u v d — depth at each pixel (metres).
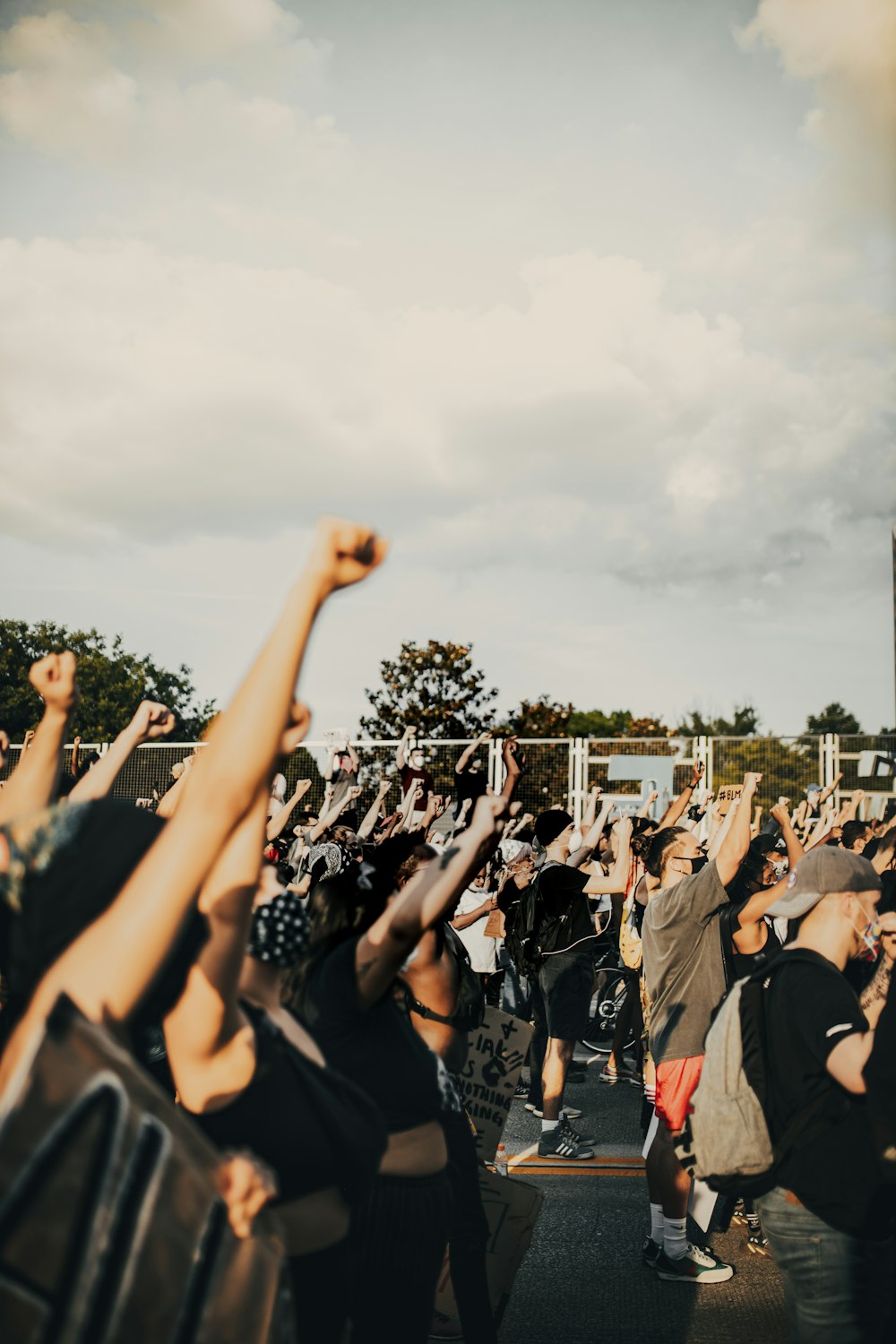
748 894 5.74
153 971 1.47
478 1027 4.34
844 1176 2.70
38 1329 1.18
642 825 8.05
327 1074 2.24
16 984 1.56
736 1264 4.89
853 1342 2.69
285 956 2.27
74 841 1.55
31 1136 1.22
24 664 44.50
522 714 36.78
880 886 3.06
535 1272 4.78
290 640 1.46
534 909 6.78
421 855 3.81
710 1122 2.87
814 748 13.44
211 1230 1.39
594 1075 8.95
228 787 1.46
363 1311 2.72
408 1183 2.78
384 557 1.46
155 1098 1.35
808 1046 2.73
